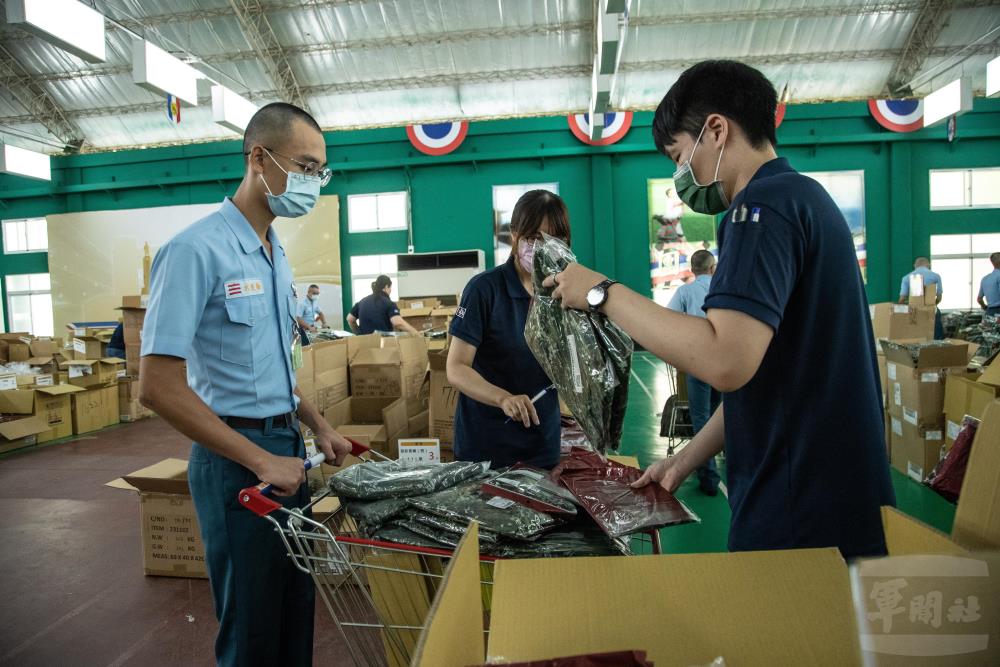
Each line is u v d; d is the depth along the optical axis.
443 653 0.45
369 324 6.09
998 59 7.36
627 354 0.96
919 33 10.16
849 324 0.79
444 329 7.40
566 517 1.07
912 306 4.30
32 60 10.80
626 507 1.01
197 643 2.10
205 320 1.24
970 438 0.89
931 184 11.09
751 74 0.86
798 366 0.79
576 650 0.57
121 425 6.15
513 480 1.18
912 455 3.46
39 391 5.26
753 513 0.84
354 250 11.98
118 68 11.00
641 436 4.63
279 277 1.40
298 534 1.01
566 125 11.34
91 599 2.43
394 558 1.09
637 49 10.46
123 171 12.45
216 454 1.22
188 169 12.24
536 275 1.09
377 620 1.16
